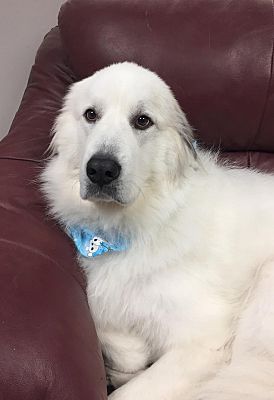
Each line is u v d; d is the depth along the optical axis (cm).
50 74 80
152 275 59
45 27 95
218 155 73
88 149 55
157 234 60
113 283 59
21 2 93
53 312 45
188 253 59
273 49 68
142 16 71
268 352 56
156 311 59
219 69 69
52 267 51
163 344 59
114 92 58
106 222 59
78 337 45
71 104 64
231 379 52
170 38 70
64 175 62
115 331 62
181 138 62
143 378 53
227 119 71
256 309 58
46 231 58
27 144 72
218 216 63
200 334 57
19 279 46
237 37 69
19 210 59
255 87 69
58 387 40
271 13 70
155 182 60
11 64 98
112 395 52
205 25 70
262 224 65
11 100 101
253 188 67
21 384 39
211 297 59
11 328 41
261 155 76
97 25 71
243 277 62
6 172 66
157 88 60
